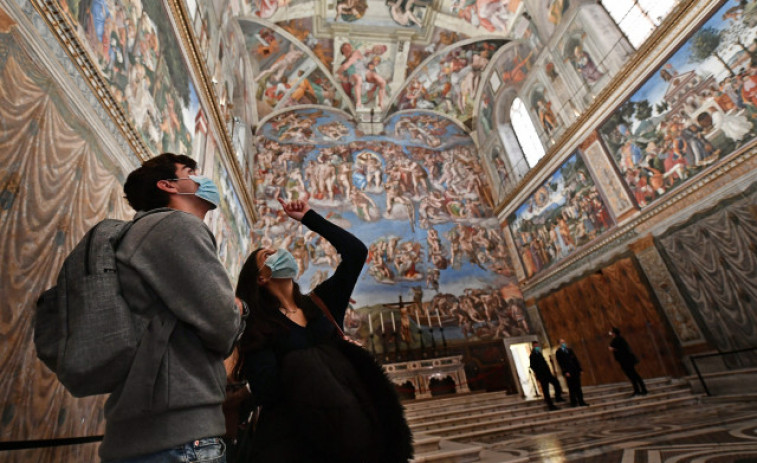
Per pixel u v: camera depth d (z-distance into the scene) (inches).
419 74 749.9
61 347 37.5
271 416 47.8
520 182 639.1
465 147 783.1
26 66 127.0
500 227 708.7
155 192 56.0
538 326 609.0
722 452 137.9
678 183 393.4
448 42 709.3
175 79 280.8
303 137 727.1
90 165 161.3
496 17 645.3
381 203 688.4
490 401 453.4
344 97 759.7
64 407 126.7
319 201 669.3
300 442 44.9
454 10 663.8
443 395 516.4
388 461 44.3
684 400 334.3
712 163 360.8
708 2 358.0
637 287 439.8
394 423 46.3
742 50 335.0
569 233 546.3
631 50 454.0
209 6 414.0
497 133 712.4
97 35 175.8
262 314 54.1
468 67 740.7
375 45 700.0
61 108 144.3
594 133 494.0
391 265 636.1
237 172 473.1
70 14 153.9
